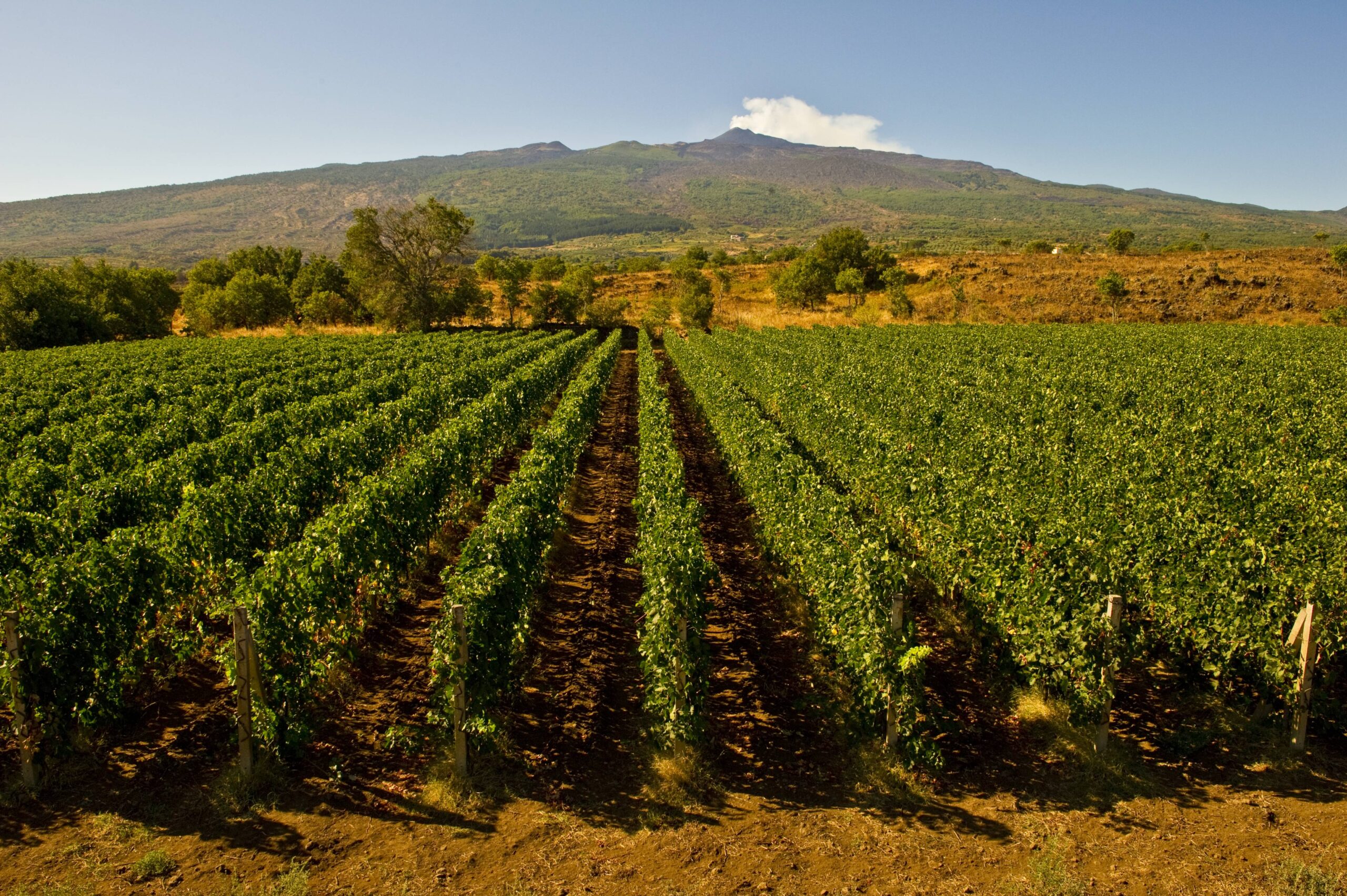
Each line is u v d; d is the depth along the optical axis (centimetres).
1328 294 6838
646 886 616
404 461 1475
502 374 3209
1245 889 599
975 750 802
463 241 6894
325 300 7731
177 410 2077
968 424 1853
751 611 1177
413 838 672
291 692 789
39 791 719
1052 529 977
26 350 5156
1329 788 724
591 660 1007
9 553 963
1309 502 1141
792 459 1438
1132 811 700
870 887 614
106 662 795
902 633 795
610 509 1733
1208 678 877
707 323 7475
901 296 7356
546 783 748
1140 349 3828
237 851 652
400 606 1174
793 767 778
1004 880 618
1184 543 995
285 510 1255
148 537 958
